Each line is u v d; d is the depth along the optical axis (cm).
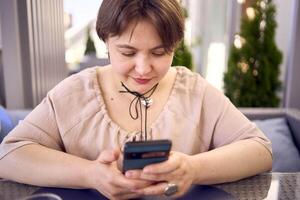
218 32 458
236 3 335
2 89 199
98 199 76
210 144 99
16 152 86
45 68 206
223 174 82
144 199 76
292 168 161
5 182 84
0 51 195
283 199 76
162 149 68
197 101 98
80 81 99
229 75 268
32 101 190
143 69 79
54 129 94
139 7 74
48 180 81
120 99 95
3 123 143
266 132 176
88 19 427
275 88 260
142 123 94
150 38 75
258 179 86
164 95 98
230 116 97
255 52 257
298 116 180
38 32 192
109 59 85
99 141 92
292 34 212
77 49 424
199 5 456
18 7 177
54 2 219
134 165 70
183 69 105
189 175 76
